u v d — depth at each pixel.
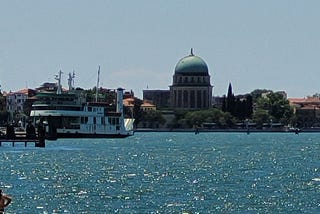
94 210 149.50
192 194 175.88
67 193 176.12
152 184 199.75
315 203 161.50
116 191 181.50
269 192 181.12
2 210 103.69
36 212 146.38
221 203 160.62
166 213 146.62
